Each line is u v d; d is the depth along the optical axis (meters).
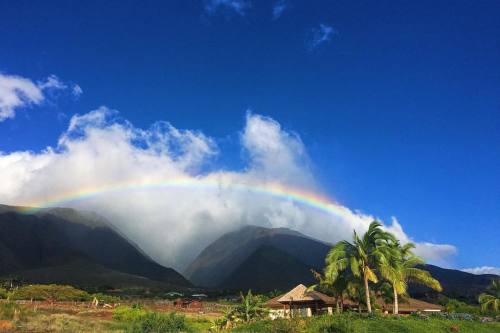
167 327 37.53
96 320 49.44
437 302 98.06
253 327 37.12
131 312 57.12
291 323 35.28
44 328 34.22
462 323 39.38
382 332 33.97
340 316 38.34
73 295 114.81
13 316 39.44
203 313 82.25
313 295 56.94
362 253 43.84
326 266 45.72
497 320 43.66
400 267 45.69
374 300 55.97
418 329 35.16
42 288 116.62
